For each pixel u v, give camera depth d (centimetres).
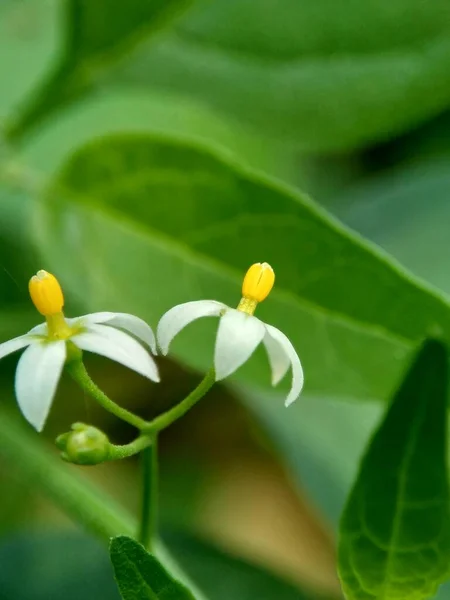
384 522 11
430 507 11
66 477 13
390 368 13
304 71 14
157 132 13
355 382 13
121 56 14
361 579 11
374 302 12
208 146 13
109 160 13
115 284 13
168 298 13
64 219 13
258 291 11
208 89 14
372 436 11
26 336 11
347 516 11
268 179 13
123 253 13
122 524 13
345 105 14
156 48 14
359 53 14
